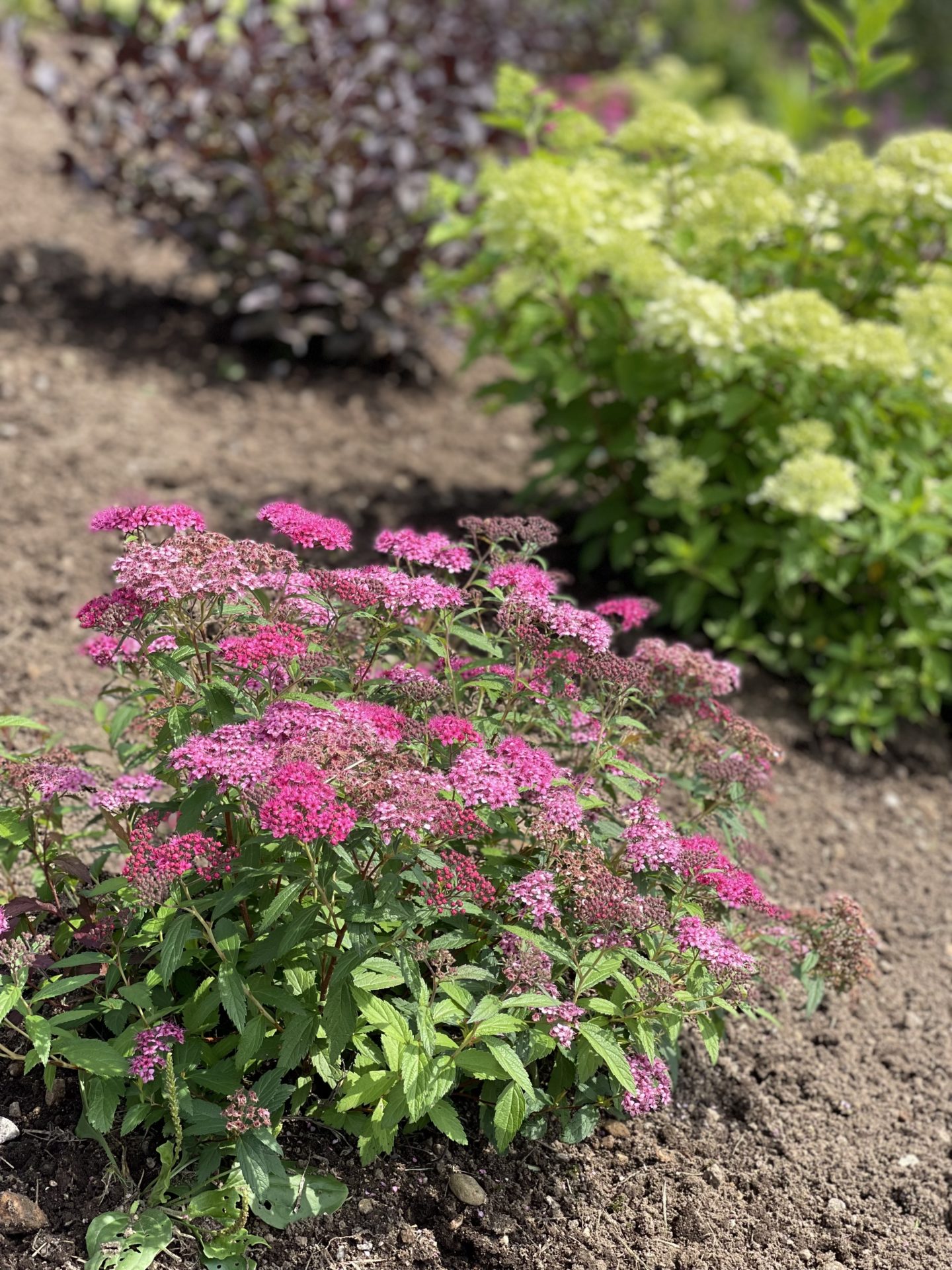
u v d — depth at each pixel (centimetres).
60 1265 80
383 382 205
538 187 139
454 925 90
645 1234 90
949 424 149
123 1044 83
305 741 78
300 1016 82
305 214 200
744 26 396
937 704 151
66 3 192
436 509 172
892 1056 110
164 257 224
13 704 128
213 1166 82
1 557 148
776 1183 96
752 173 141
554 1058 94
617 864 92
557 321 162
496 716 93
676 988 89
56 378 184
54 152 243
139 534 88
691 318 136
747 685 152
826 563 148
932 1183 98
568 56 287
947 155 142
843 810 141
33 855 94
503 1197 90
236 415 187
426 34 229
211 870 79
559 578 105
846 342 136
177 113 193
